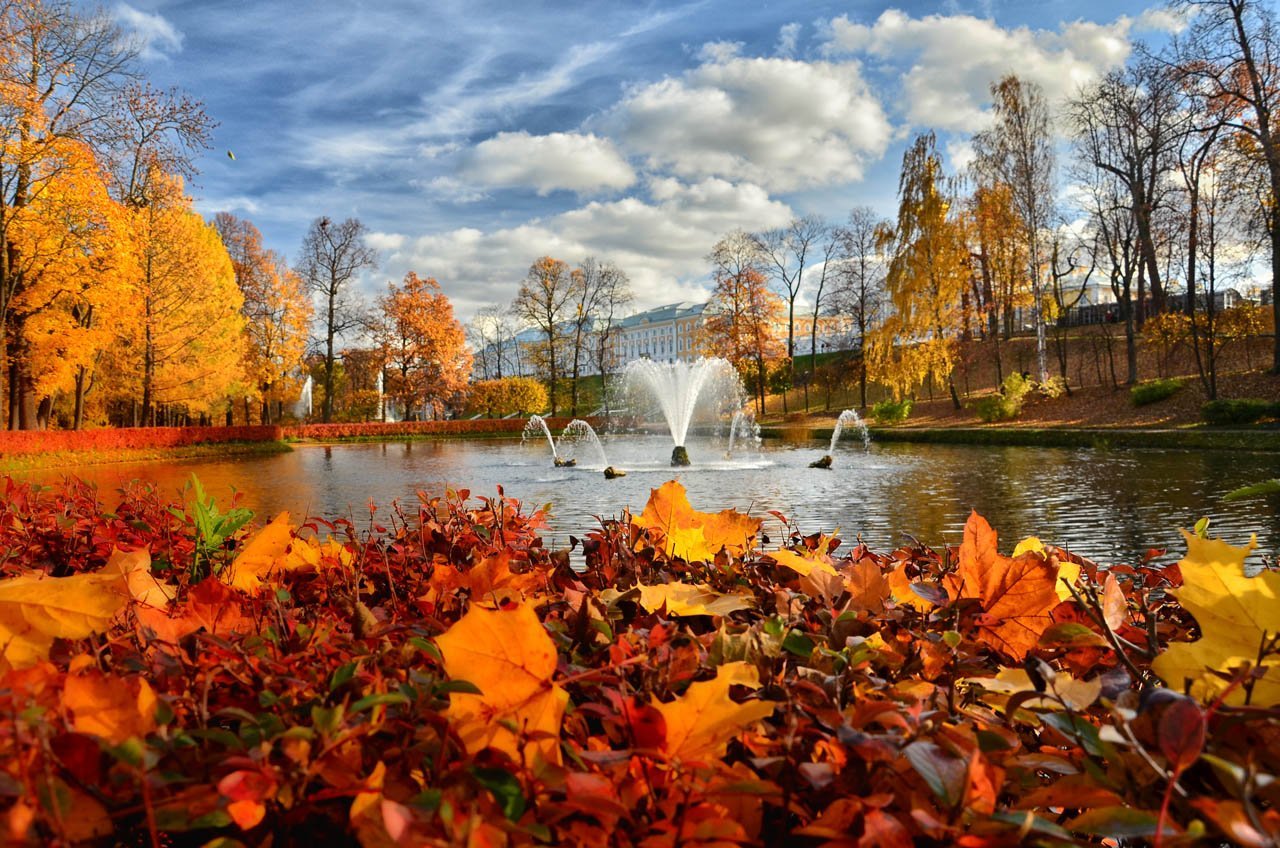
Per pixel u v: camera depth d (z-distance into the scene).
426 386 48.25
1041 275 33.31
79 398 24.89
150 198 25.80
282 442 34.91
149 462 24.02
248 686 0.87
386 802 0.50
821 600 1.25
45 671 0.70
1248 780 0.53
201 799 0.57
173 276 26.64
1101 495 11.27
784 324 48.59
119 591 0.97
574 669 0.82
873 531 8.65
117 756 0.53
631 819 0.62
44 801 0.50
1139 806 0.65
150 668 0.87
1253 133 21.20
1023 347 40.12
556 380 57.16
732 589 1.44
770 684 0.85
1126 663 0.90
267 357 40.66
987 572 1.12
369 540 1.83
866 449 24.70
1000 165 31.67
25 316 20.75
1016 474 14.71
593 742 0.73
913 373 34.31
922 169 33.56
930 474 15.28
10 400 22.77
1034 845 0.54
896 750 0.63
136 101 19.25
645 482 15.04
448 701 0.76
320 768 0.62
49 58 18.69
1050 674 0.77
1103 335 35.69
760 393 48.72
